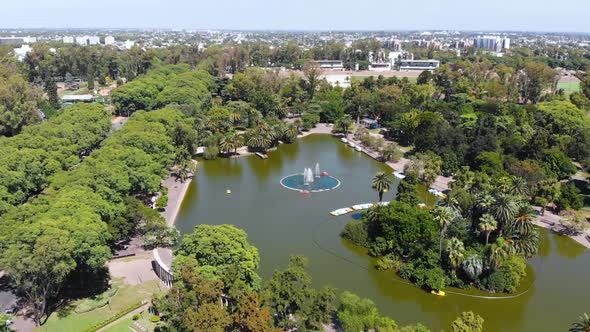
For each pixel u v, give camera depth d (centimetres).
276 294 7356
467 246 9875
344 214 13262
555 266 10700
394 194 14938
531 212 9844
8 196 10281
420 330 7269
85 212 8850
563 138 18212
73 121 16838
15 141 13475
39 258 7225
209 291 6912
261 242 11431
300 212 13425
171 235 10800
